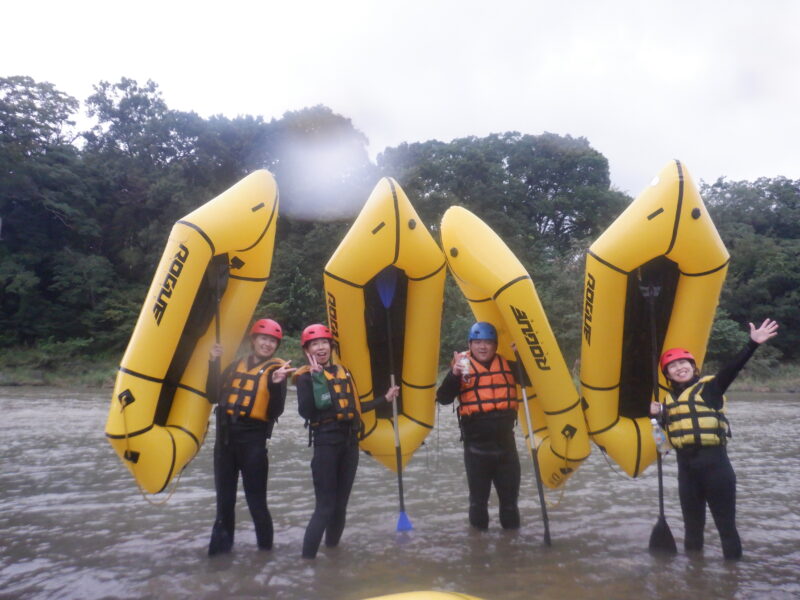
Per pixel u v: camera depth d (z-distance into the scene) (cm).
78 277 4066
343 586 375
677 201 470
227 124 5266
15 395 2384
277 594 362
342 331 516
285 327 3909
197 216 466
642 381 540
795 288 4141
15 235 4253
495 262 491
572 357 3142
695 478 436
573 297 3219
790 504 593
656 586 372
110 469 791
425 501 614
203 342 495
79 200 4516
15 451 946
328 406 442
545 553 441
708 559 425
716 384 436
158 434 451
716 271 489
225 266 490
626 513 561
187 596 360
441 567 410
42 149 4606
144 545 466
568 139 5991
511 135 6175
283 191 4775
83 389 2848
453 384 505
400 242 495
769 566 410
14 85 4419
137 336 452
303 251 4247
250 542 477
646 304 523
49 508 585
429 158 5106
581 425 503
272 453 928
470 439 502
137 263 4438
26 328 3941
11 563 424
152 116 5231
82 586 378
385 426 541
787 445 1022
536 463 479
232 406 441
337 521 456
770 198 5216
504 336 543
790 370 3497
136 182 4744
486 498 503
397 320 556
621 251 481
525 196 5356
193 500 618
